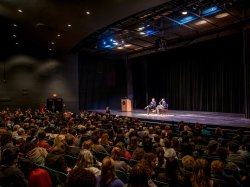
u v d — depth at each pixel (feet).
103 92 78.07
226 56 56.65
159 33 50.37
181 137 22.36
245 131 33.09
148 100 76.54
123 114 59.47
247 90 42.91
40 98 62.49
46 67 63.52
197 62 63.16
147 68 76.54
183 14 39.63
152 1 31.60
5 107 58.29
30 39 52.90
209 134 26.68
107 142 20.34
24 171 13.74
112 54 74.13
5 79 58.34
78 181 4.84
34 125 26.86
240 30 45.47
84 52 70.44
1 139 15.92
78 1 31.99
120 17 37.73
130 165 14.65
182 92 67.05
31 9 35.17
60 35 48.52
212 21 43.60
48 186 10.28
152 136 22.48
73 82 67.26
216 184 9.91
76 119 35.22
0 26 43.52
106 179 8.96
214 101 59.57
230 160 15.85
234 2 35.78
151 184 10.07
